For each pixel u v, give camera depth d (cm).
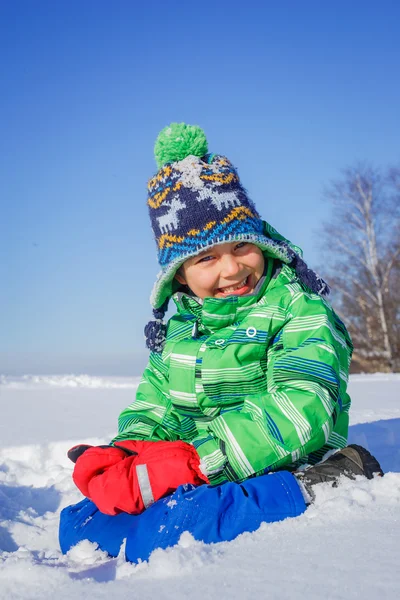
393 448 299
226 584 119
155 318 238
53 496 281
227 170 225
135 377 973
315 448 182
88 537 189
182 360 212
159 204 225
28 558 173
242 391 203
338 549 129
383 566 116
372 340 1877
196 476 187
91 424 459
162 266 229
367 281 1895
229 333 211
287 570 121
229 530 160
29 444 369
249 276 218
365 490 162
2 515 249
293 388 184
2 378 945
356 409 485
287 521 156
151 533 166
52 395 736
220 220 214
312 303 204
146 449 201
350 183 1911
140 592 123
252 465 179
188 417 219
